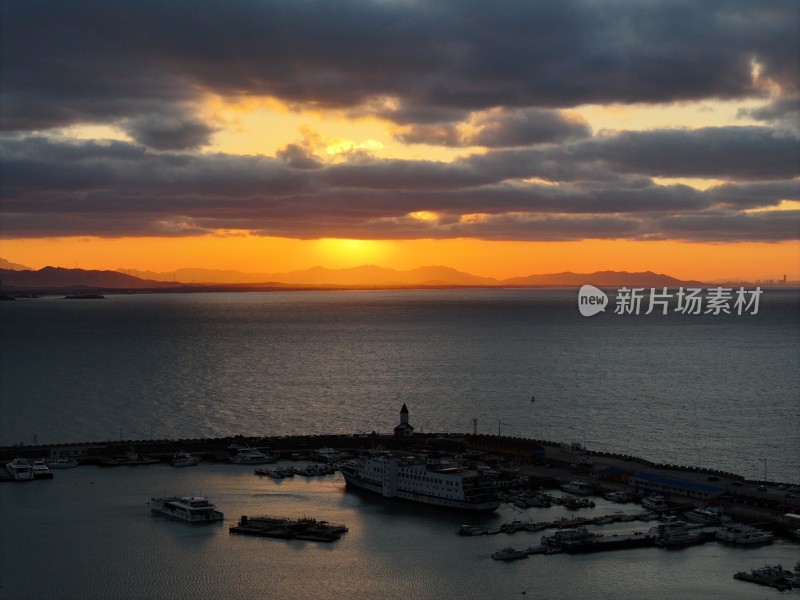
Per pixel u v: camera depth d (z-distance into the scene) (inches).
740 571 7696.9
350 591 7288.4
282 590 7308.1
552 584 7431.1
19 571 7691.9
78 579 7524.6
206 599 7145.7
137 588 7347.4
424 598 7165.4
